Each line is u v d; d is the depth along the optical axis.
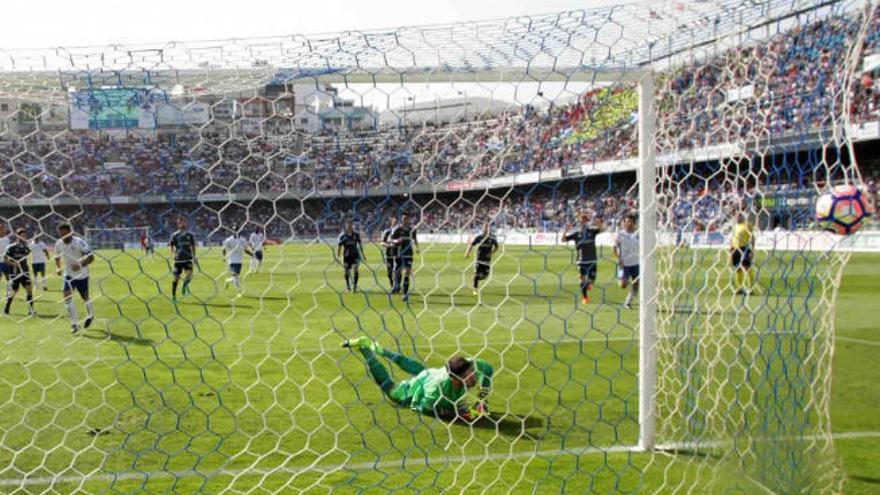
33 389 6.23
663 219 4.86
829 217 3.76
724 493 3.76
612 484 3.97
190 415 5.36
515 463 4.32
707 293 5.22
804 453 4.02
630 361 7.19
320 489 3.94
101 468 4.27
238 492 3.90
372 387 6.22
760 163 4.93
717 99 4.64
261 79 4.21
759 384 4.38
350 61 4.14
